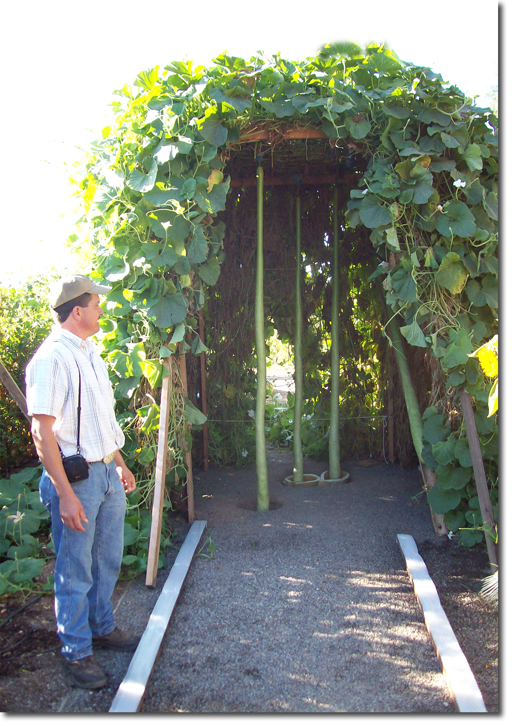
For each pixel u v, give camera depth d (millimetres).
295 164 4223
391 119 3084
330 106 2994
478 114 3156
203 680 2080
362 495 4047
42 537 3234
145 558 2898
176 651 2254
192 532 3309
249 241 4895
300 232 4555
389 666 2164
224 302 4875
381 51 3127
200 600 2639
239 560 3043
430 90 3080
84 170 3420
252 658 2211
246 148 3885
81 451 2045
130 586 2760
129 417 3238
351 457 5059
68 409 2018
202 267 3311
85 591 2057
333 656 2227
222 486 4383
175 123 3051
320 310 4922
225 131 3088
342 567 2959
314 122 3254
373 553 3113
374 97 3051
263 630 2402
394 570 2926
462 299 3215
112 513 2205
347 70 3137
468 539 3068
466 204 3133
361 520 3561
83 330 2137
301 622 2459
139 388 3271
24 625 2387
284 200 4809
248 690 2023
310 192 4770
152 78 3123
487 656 2219
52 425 1950
